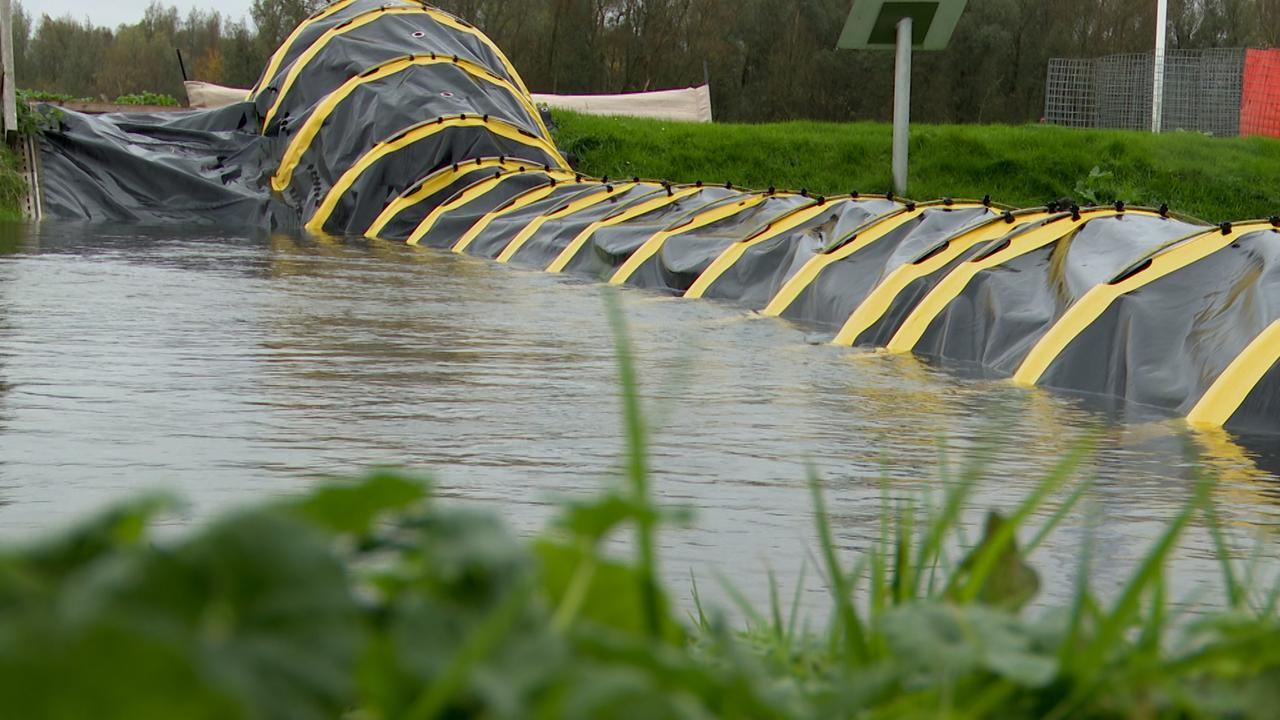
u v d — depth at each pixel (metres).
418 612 1.65
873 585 4.36
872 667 3.20
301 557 1.44
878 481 13.12
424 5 60.03
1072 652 2.75
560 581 2.07
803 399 18.45
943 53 128.75
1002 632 2.87
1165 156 61.72
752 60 132.12
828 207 35.19
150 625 1.20
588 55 127.62
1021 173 60.34
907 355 23.66
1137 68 79.62
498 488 12.33
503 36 126.88
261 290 29.33
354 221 48.81
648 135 64.25
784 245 32.84
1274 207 58.25
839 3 129.75
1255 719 2.64
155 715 1.17
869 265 29.09
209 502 11.36
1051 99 80.88
